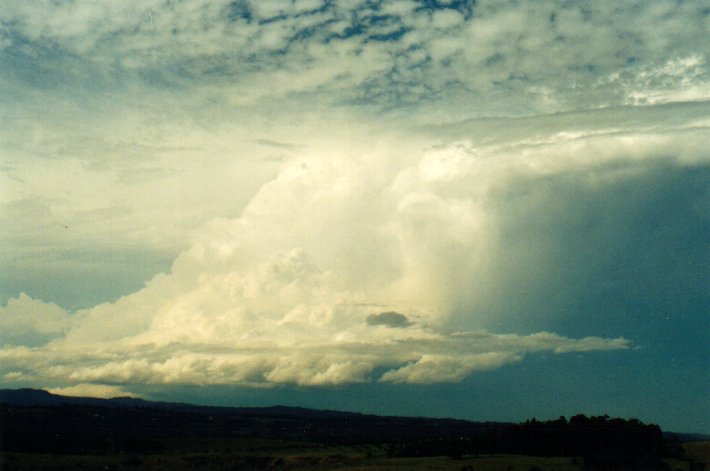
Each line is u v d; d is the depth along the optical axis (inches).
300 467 5915.4
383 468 5152.6
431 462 5270.7
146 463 5787.4
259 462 6225.4
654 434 5241.1
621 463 5004.9
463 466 5014.8
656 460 4985.2
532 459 5275.6
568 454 5359.3
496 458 5369.1
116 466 5423.2
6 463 5039.4
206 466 5920.3
